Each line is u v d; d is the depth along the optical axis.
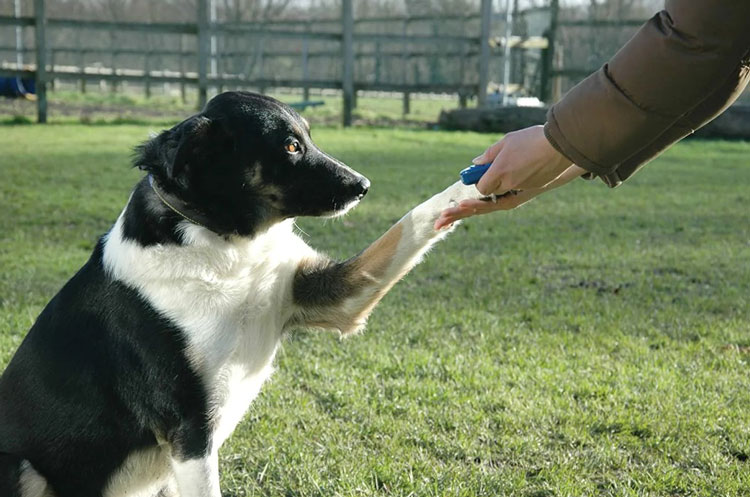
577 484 1.67
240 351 1.55
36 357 1.57
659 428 1.85
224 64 9.91
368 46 9.59
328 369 2.09
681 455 1.76
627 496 1.64
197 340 1.52
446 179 4.86
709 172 5.58
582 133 1.21
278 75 10.26
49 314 1.58
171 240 1.52
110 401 1.54
